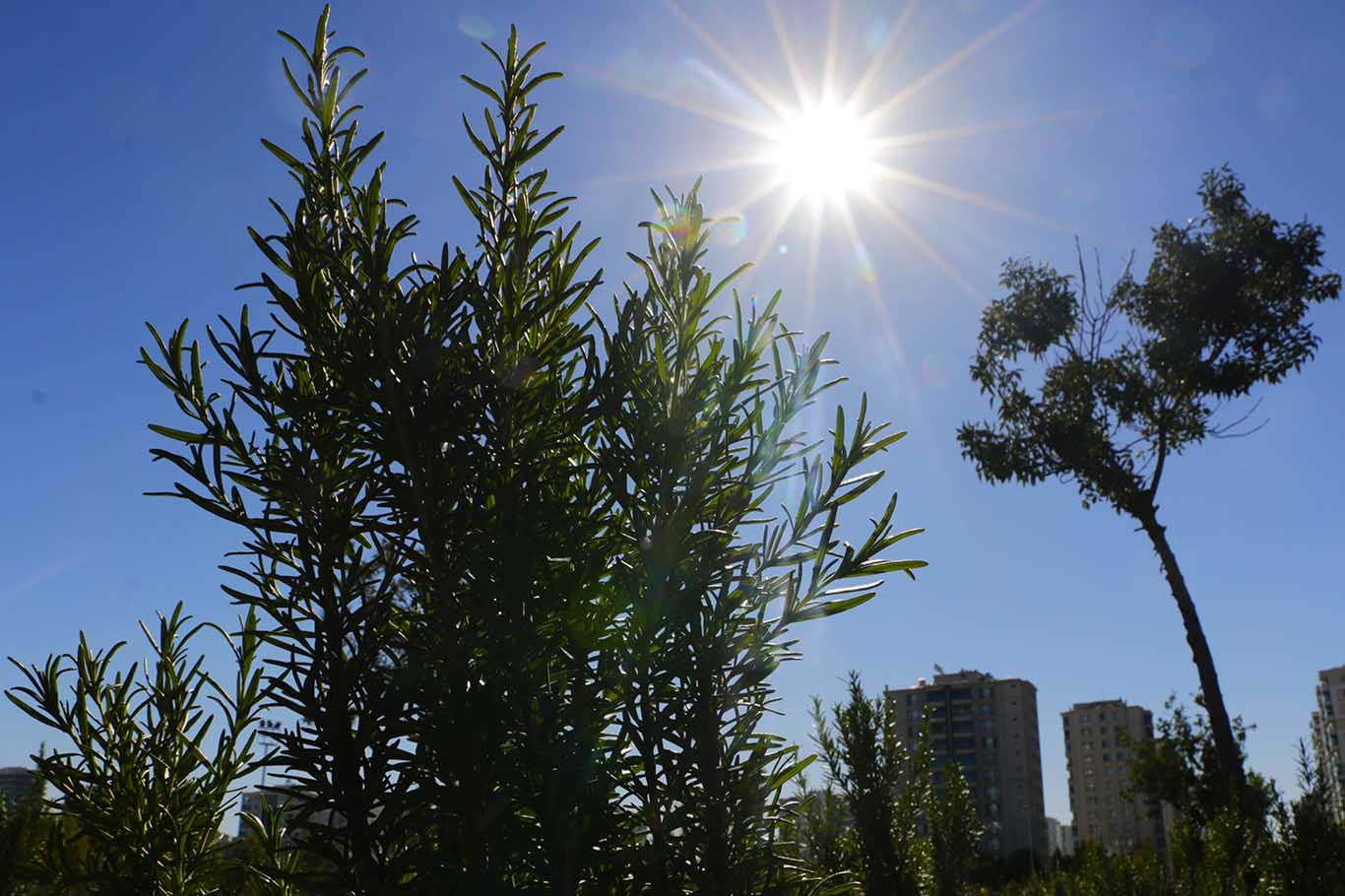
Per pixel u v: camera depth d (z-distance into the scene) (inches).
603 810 60.4
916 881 189.8
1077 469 804.6
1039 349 842.2
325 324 65.9
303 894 66.3
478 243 72.5
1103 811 4714.6
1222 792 587.2
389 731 59.6
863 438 64.3
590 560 63.9
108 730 69.0
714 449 66.7
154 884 66.0
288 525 62.5
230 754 71.0
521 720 61.5
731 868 61.0
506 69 75.0
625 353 67.1
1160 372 781.9
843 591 63.1
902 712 4601.4
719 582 64.2
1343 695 2600.9
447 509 63.7
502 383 67.1
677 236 70.7
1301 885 326.3
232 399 64.0
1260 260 760.3
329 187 67.1
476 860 57.2
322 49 69.2
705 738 62.6
